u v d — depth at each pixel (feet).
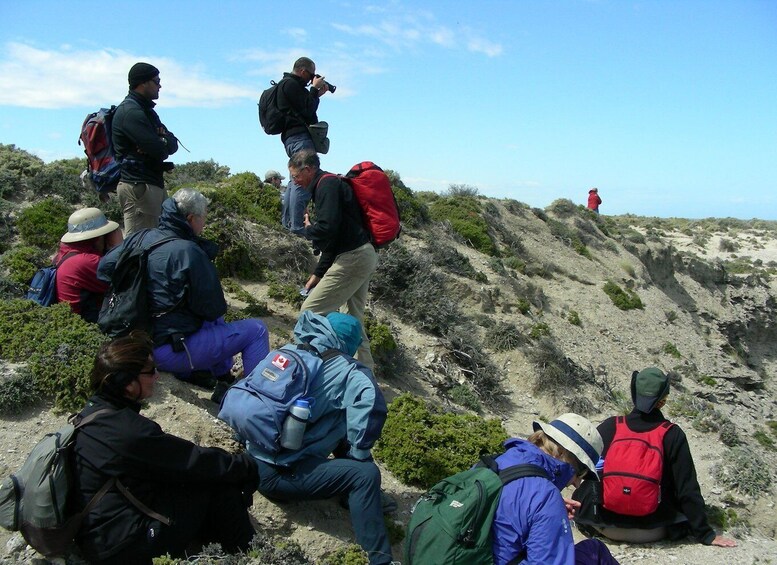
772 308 109.70
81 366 18.58
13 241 30.17
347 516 17.58
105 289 21.84
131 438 13.09
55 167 37.76
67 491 12.86
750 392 69.62
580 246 79.36
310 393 15.87
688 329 77.61
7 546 14.26
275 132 28.12
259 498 17.06
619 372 50.70
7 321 20.25
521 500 12.16
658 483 18.99
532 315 50.03
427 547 12.22
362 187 22.15
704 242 172.96
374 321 31.48
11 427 17.44
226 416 15.74
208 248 20.02
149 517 13.32
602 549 13.74
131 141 23.08
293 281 33.09
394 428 22.09
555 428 13.51
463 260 50.11
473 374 34.60
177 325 18.98
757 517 25.27
